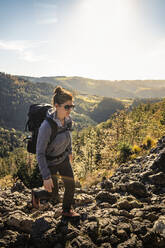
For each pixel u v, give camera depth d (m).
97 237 2.58
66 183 2.88
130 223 2.89
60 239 2.53
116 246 2.46
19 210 3.26
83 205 3.80
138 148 13.87
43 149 2.48
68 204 2.96
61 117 2.52
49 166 2.75
